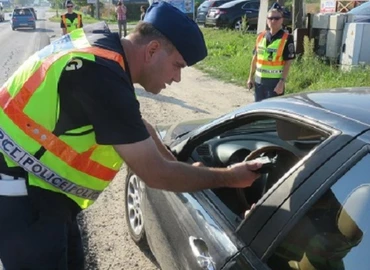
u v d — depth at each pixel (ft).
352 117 5.46
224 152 8.23
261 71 19.24
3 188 5.49
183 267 6.95
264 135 8.16
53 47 5.47
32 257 5.71
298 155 7.04
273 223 5.32
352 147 4.99
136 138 4.96
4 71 36.22
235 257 5.65
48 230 5.67
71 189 5.57
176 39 5.26
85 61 4.89
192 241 6.70
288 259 5.22
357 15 32.94
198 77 34.63
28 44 60.29
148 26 5.29
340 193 4.94
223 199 7.32
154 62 5.37
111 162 5.63
